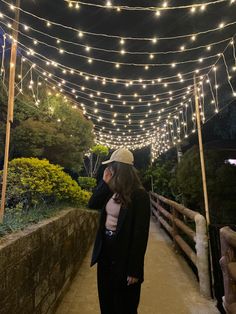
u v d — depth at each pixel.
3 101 6.64
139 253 1.80
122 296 1.86
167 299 3.03
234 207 7.27
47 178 4.10
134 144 14.99
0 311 1.49
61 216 3.06
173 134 10.73
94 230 6.06
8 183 3.72
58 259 2.79
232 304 1.92
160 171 11.49
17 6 3.16
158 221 8.07
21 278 1.81
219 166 7.74
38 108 7.32
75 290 3.22
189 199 8.61
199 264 3.15
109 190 2.05
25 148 6.75
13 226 2.21
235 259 2.04
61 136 7.30
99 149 11.44
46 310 2.36
